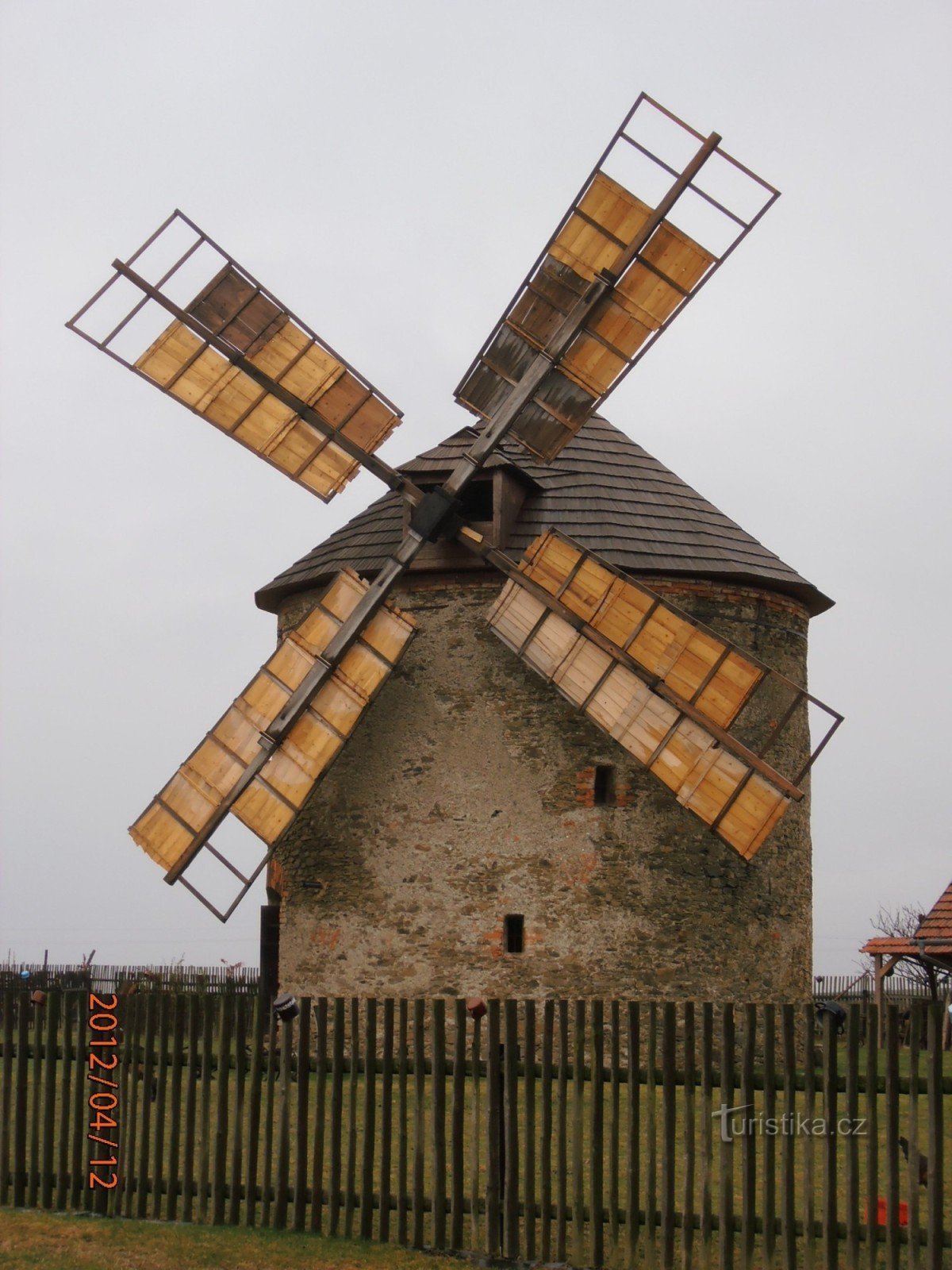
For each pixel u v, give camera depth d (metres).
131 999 10.30
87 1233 9.48
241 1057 9.84
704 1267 8.45
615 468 17.78
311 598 18.11
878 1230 8.19
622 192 15.34
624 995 15.78
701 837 16.27
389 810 16.66
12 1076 11.27
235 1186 9.77
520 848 16.17
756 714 17.09
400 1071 9.39
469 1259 8.95
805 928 17.69
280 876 17.66
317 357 16.05
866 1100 8.27
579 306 15.42
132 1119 10.14
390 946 16.39
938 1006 8.11
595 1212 8.78
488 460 16.28
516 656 16.08
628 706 15.02
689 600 16.69
